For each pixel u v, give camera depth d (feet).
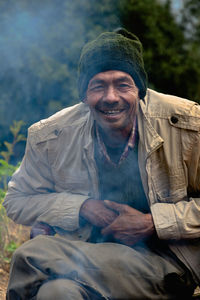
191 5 20.27
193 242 7.48
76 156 7.88
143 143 7.53
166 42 19.29
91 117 7.74
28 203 8.11
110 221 7.52
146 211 7.92
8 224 12.03
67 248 6.92
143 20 19.02
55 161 8.04
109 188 7.90
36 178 8.27
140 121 7.60
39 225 7.86
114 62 7.20
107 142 7.74
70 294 6.24
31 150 8.17
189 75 19.34
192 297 7.73
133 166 7.72
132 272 7.00
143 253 7.50
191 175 7.61
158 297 7.06
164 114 7.55
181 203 7.41
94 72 7.29
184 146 7.43
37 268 6.64
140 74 7.50
